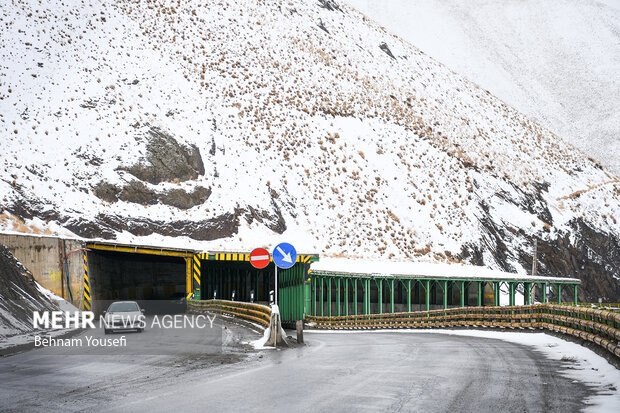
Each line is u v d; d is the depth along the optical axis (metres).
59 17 95.06
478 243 94.94
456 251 91.56
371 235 88.00
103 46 93.88
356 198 93.62
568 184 120.50
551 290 85.12
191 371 12.36
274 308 19.08
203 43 111.38
